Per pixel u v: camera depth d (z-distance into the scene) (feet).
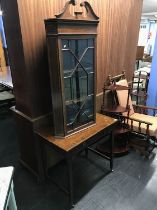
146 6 21.72
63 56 4.90
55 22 4.44
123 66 9.50
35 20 5.23
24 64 5.40
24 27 5.05
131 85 10.72
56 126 5.51
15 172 7.36
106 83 8.52
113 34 8.00
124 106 8.52
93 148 8.48
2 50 16.52
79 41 5.20
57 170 7.47
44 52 5.67
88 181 6.84
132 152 8.44
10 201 3.77
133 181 6.82
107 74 8.50
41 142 6.06
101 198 6.16
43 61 5.74
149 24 29.96
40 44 5.51
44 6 5.31
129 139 8.69
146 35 30.76
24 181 6.93
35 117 6.08
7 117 12.18
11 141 9.53
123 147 8.41
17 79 6.04
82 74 5.65
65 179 7.01
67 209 5.79
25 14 4.98
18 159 8.14
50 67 4.96
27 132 6.48
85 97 5.89
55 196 6.30
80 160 7.95
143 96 11.00
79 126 5.91
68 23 4.65
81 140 5.48
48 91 6.14
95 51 5.58
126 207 5.84
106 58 8.10
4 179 3.50
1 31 16.12
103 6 7.02
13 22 5.16
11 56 5.86
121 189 6.49
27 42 5.22
